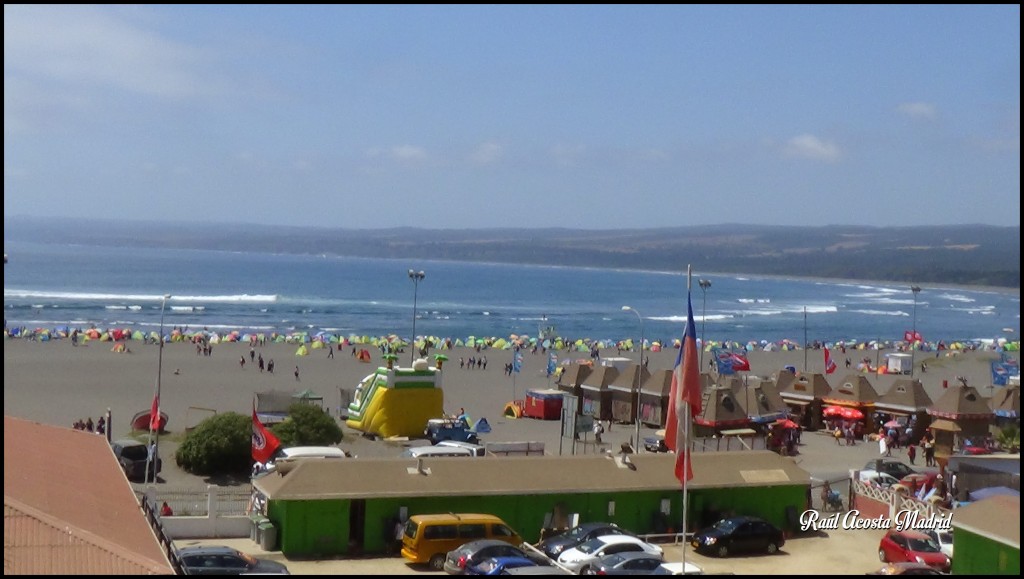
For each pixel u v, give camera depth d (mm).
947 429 57188
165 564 22062
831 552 35688
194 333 137000
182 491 40750
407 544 31922
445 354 125562
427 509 34344
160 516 34219
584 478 36562
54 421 63719
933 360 138250
